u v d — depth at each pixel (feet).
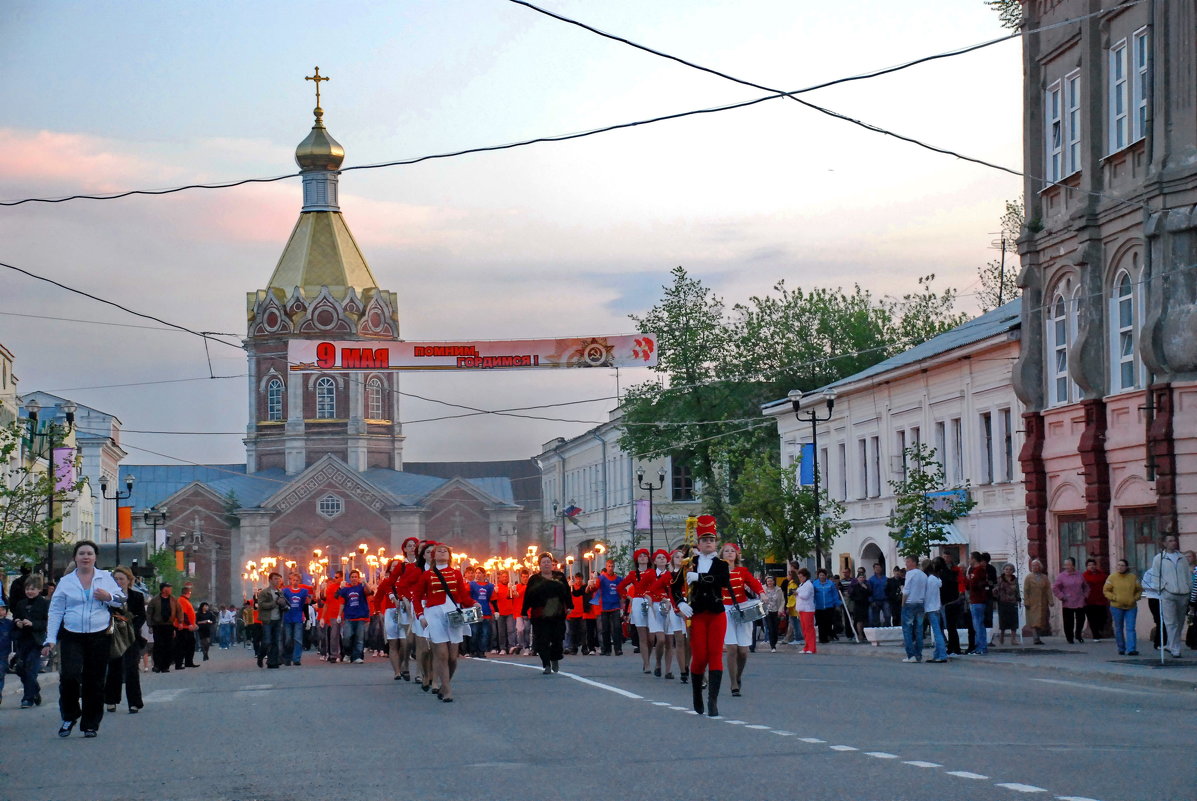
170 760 46.57
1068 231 126.00
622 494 318.65
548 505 414.62
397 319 449.89
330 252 446.60
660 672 85.20
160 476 499.51
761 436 255.70
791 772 38.68
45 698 84.89
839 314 267.39
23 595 77.87
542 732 51.55
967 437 156.97
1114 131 120.78
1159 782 36.11
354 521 438.81
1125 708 60.18
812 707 60.49
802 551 161.27
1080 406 124.36
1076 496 126.31
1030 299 133.39
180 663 126.21
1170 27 111.75
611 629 125.18
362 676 97.14
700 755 43.09
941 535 127.85
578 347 136.56
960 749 43.78
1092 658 94.38
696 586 56.70
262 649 127.24
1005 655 100.42
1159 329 111.04
